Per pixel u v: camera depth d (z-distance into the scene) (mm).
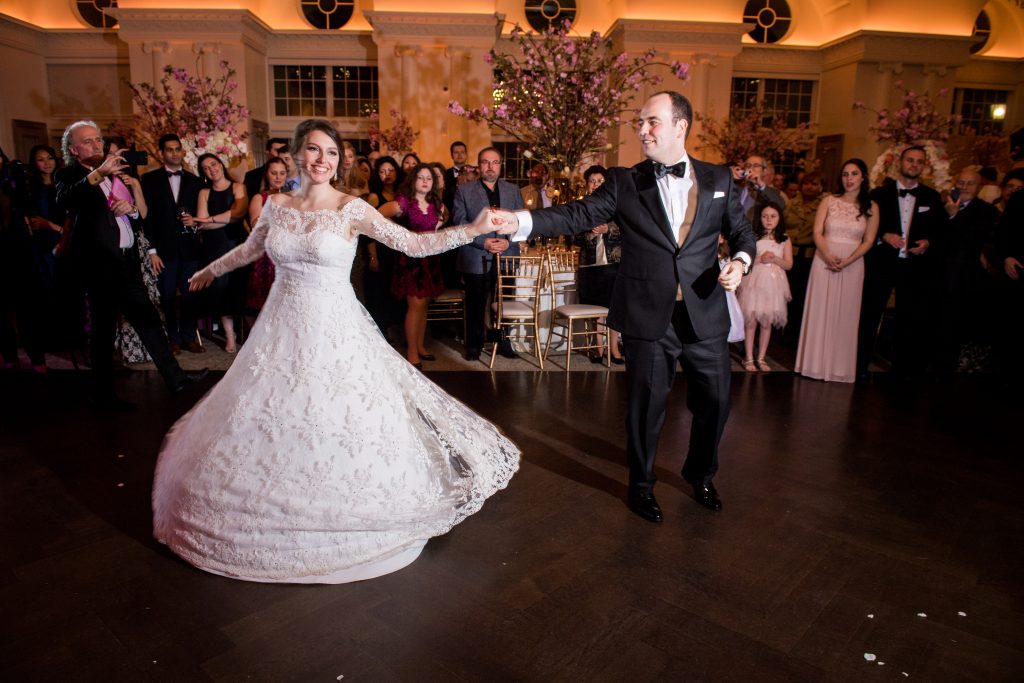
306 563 2404
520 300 5863
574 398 4750
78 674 1992
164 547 2689
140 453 3598
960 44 11578
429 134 11133
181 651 2098
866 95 11797
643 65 5602
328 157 2605
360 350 2588
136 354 5398
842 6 11922
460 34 10812
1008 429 4328
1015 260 5250
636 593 2463
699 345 2879
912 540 2898
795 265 6930
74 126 3928
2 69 10828
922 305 5383
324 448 2391
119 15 10375
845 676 2061
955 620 2350
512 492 3271
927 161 6457
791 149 12477
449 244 2584
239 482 2389
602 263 5590
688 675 2045
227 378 2625
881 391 5141
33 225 5133
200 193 5605
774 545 2828
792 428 4258
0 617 2244
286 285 2596
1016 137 8562
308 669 2029
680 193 2812
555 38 5398
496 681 1999
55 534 2779
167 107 8125
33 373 5078
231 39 10594
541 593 2449
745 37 12656
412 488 2500
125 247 4430
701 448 3088
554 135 5602
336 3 11805
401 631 2215
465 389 4918
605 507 3131
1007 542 2896
